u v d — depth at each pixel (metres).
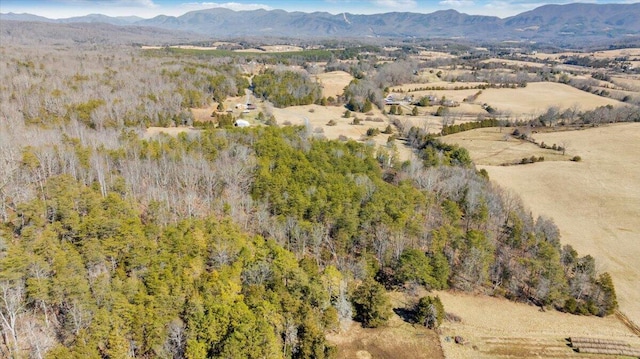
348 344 55.69
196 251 58.03
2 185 65.00
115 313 45.38
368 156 102.69
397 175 100.12
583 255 82.44
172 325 47.06
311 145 103.19
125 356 43.28
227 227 63.84
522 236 76.62
